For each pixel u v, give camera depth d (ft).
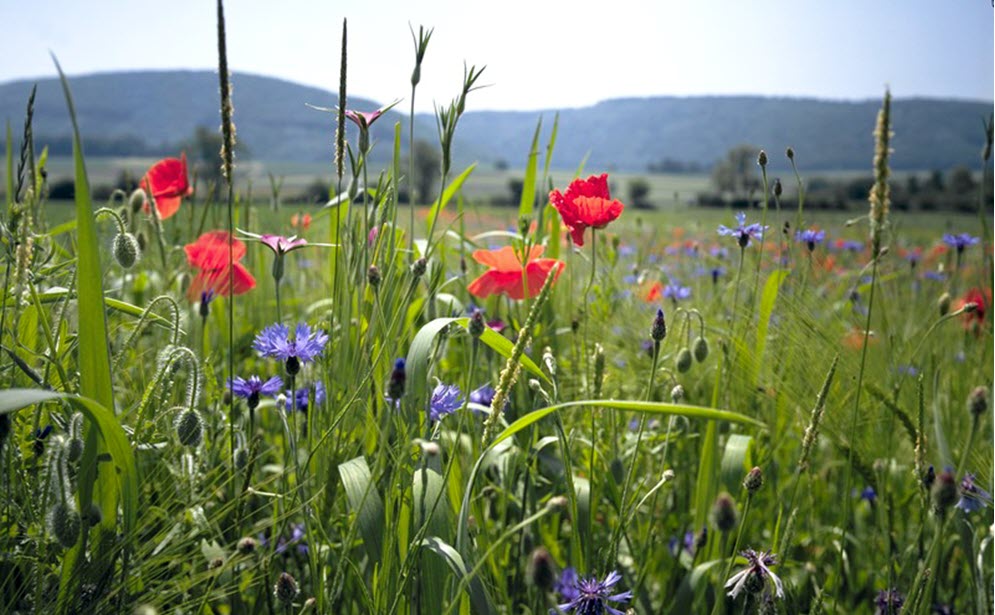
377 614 5.80
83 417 5.57
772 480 10.03
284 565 7.41
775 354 9.46
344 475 6.20
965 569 8.93
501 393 5.04
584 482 7.87
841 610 8.61
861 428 9.07
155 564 5.66
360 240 7.66
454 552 5.47
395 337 7.55
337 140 6.95
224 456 7.34
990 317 11.12
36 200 7.06
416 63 7.19
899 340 11.00
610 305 12.21
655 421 10.22
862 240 18.98
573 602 5.44
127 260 7.09
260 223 14.25
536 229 11.18
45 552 5.33
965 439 9.21
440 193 7.44
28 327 6.89
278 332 6.72
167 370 6.56
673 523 9.94
